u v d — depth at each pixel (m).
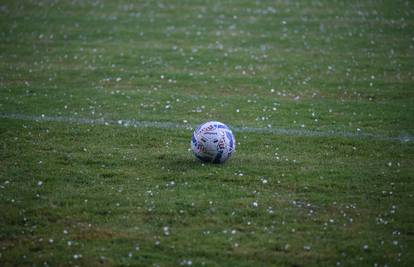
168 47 38.97
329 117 25.62
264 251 14.02
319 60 36.00
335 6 52.22
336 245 14.34
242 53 37.66
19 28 43.22
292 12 50.06
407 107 27.16
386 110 26.67
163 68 33.97
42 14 48.09
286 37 41.94
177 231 14.96
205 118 25.25
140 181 18.11
